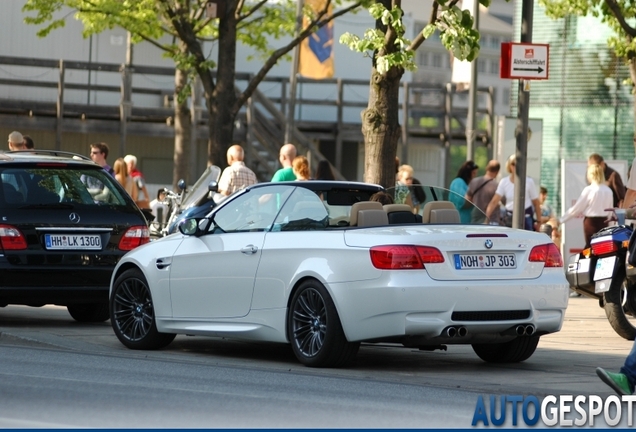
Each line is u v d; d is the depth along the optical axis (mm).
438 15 32219
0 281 28125
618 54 46031
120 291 25844
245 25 61625
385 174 35156
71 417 15703
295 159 34438
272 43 84938
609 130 66250
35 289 28422
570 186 45469
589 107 66750
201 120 81000
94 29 58812
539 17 68188
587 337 28703
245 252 23266
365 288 21141
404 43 32781
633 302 28719
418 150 90438
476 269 21453
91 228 28969
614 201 43969
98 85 79250
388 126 35125
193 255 24312
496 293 21391
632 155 65688
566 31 67250
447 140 87875
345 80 86062
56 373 20328
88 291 28844
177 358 23656
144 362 22578
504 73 34250
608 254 28859
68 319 31875
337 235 21875
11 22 78688
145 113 78938
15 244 28250
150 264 25203
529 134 44938
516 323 21656
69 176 29469
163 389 18609
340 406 17344
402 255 21047
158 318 25016
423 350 24875
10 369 20750
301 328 22203
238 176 36812
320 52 71688
